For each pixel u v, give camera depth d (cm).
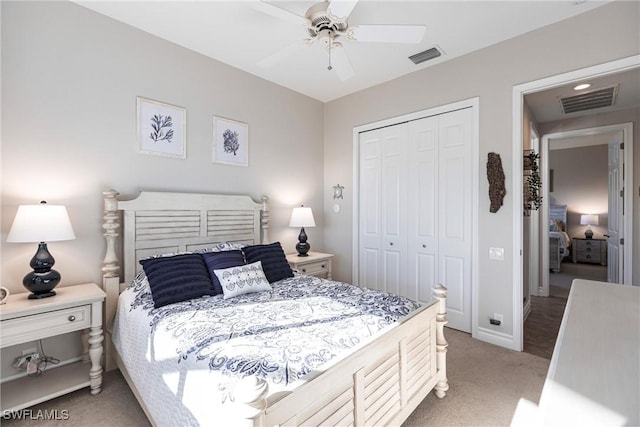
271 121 371
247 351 136
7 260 208
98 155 243
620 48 228
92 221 240
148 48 270
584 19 243
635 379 67
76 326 200
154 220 264
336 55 229
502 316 284
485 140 295
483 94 296
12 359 210
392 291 375
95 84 242
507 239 281
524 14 244
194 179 300
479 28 264
